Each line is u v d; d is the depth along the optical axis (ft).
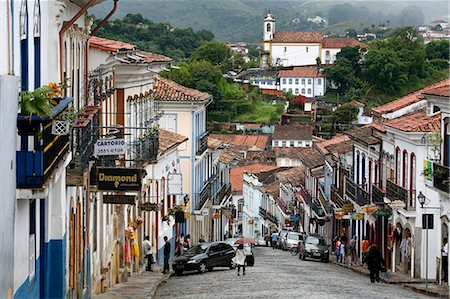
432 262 137.90
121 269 117.91
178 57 602.44
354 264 170.30
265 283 116.88
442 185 119.03
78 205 83.20
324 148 241.96
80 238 84.38
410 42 608.19
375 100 605.73
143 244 142.31
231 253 151.23
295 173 331.98
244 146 480.23
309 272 144.36
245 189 407.23
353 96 616.80
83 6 83.05
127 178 85.92
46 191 48.85
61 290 70.03
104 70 107.45
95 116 83.92
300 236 233.55
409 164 143.74
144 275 133.39
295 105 618.85
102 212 103.96
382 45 617.62
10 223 45.68
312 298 96.58
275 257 199.21
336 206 210.79
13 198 46.50
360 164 190.19
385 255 161.68
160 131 173.17
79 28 87.40
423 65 604.90
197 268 142.92
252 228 380.78
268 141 518.78
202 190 212.23
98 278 99.50
